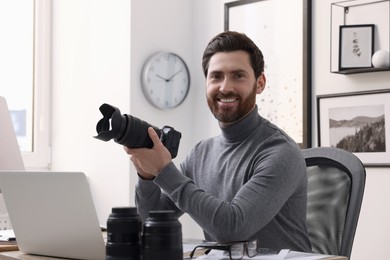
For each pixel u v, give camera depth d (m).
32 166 3.75
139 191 1.73
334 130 2.94
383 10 2.77
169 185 1.48
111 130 1.35
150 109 3.49
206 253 1.44
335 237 1.79
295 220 1.71
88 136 3.62
